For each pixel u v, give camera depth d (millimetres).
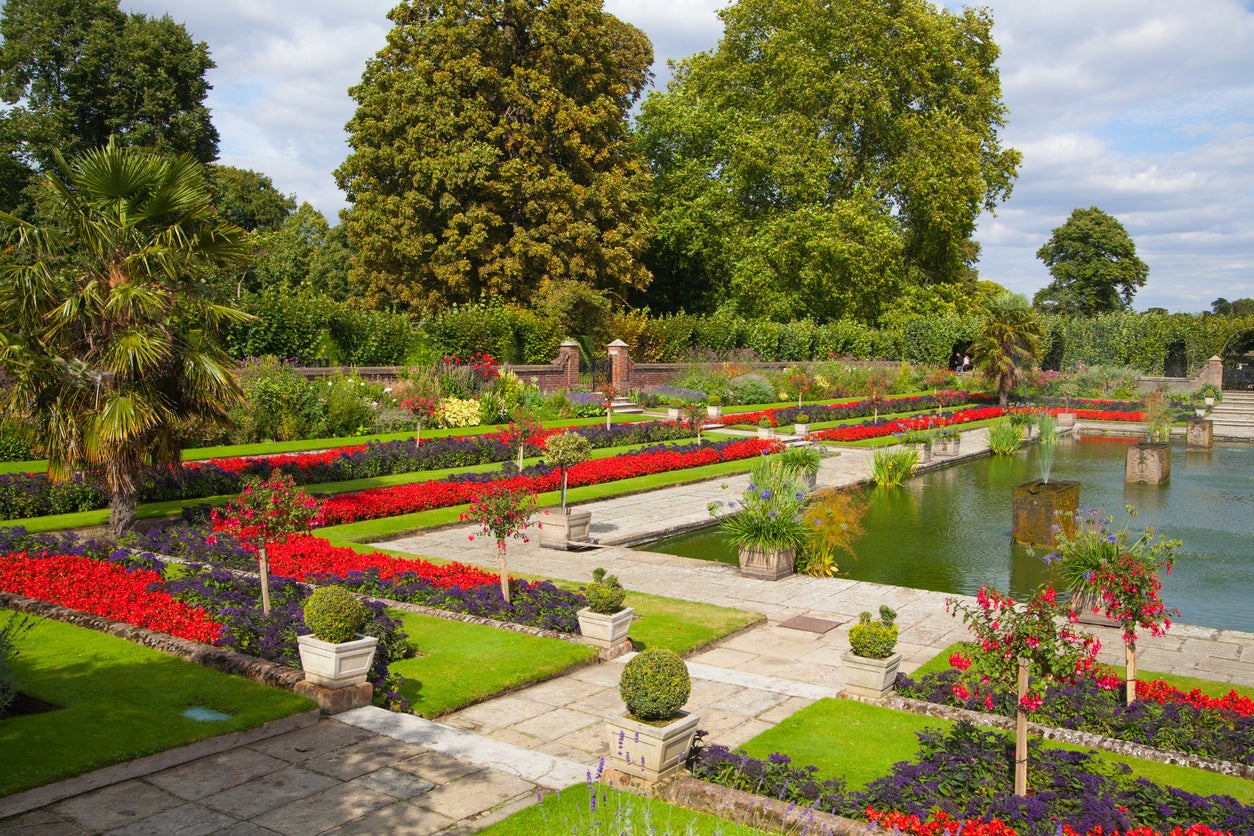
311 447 20875
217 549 11195
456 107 35094
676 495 19172
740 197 47719
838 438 29172
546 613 9281
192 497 15297
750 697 7574
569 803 5199
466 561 13031
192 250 11250
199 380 10992
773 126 45688
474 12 35656
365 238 35656
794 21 45406
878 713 7090
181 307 11438
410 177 35094
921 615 10727
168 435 11344
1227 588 12641
